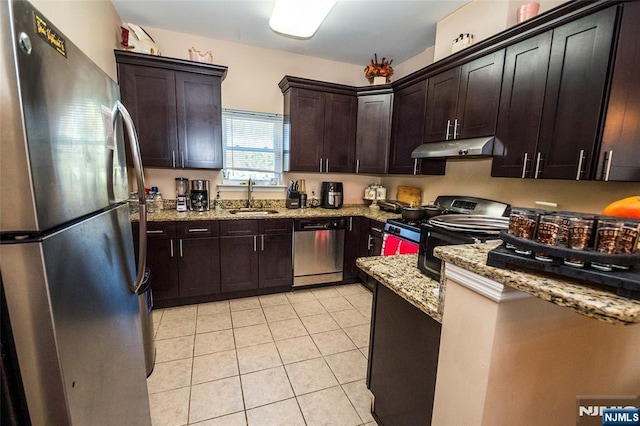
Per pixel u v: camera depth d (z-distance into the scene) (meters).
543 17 1.63
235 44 3.11
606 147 1.42
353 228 3.28
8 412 0.58
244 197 3.38
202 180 3.05
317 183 3.71
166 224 2.55
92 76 0.84
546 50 1.65
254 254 2.90
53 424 0.63
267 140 3.40
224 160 3.24
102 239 0.87
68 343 0.65
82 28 1.83
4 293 0.56
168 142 2.69
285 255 3.03
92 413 0.77
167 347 2.09
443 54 2.52
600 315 0.54
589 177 1.48
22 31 0.54
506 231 0.81
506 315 0.76
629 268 0.60
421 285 1.20
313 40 2.99
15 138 0.54
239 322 2.46
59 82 0.66
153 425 1.45
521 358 0.82
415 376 1.17
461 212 2.51
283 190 3.53
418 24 2.61
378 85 3.15
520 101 1.81
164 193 3.05
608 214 0.77
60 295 0.63
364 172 3.38
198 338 2.21
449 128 2.37
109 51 2.32
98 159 0.87
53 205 0.62
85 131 0.79
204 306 2.74
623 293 0.57
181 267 2.66
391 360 1.33
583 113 1.49
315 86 3.14
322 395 1.68
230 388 1.71
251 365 1.92
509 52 1.87
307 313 2.65
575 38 1.51
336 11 2.40
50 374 0.61
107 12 2.28
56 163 0.64
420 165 2.80
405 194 3.44
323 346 2.15
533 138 1.74
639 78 1.32
